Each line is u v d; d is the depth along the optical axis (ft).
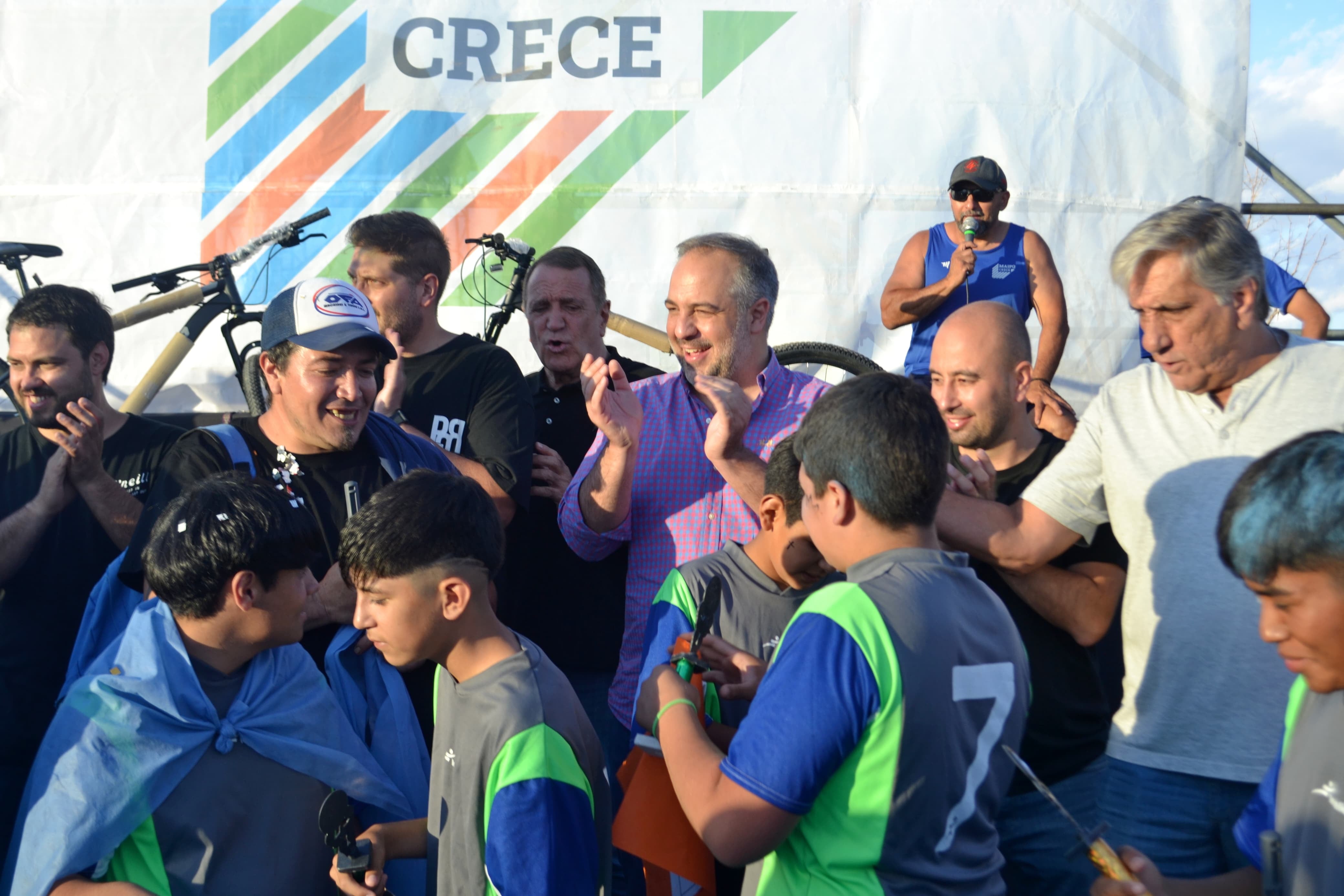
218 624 6.39
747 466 8.21
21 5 14.60
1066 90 14.35
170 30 14.64
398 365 9.78
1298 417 6.70
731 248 9.22
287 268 14.74
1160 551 7.03
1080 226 14.33
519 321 14.65
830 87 14.53
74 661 7.38
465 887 5.87
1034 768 7.79
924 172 14.44
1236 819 6.82
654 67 14.65
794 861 5.20
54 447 10.11
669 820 5.94
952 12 14.40
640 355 14.55
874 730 4.88
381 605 6.03
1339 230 14.80
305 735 6.72
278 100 14.69
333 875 6.15
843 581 5.75
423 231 10.68
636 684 8.92
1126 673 7.40
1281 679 6.66
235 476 6.69
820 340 14.47
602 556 9.29
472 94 14.79
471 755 5.91
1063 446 8.31
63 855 5.75
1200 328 6.71
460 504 6.10
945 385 8.04
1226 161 14.30
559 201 14.71
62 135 14.62
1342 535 4.09
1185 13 14.30
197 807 6.23
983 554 7.57
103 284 14.65
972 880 5.17
